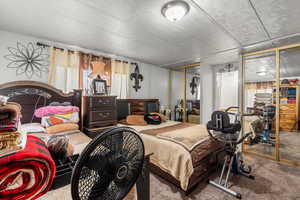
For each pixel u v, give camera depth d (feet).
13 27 6.28
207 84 12.61
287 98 8.42
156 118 10.02
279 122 8.38
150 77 13.64
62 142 2.67
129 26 6.21
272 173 6.90
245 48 8.79
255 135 9.33
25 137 1.88
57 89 7.19
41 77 7.48
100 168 1.74
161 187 5.78
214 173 6.90
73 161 2.67
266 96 8.85
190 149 5.31
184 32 6.75
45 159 1.51
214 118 5.90
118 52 9.89
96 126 8.00
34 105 6.50
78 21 5.80
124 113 10.82
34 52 7.29
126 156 2.05
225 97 12.08
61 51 8.08
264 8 4.84
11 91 5.98
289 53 8.12
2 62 6.52
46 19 5.63
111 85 10.32
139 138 2.27
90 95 8.47
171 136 6.24
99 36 7.23
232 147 6.06
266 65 8.86
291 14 5.16
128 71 11.53
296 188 5.73
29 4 4.68
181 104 14.75
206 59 11.43
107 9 4.99
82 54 8.92
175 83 15.37
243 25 6.04
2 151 1.45
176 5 4.57
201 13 5.18
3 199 1.34
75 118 6.86
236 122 6.46
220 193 5.43
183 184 4.92
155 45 8.51
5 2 4.56
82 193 1.61
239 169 6.91
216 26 6.15
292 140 8.37
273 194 5.38
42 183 1.52
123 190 2.15
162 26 6.19
